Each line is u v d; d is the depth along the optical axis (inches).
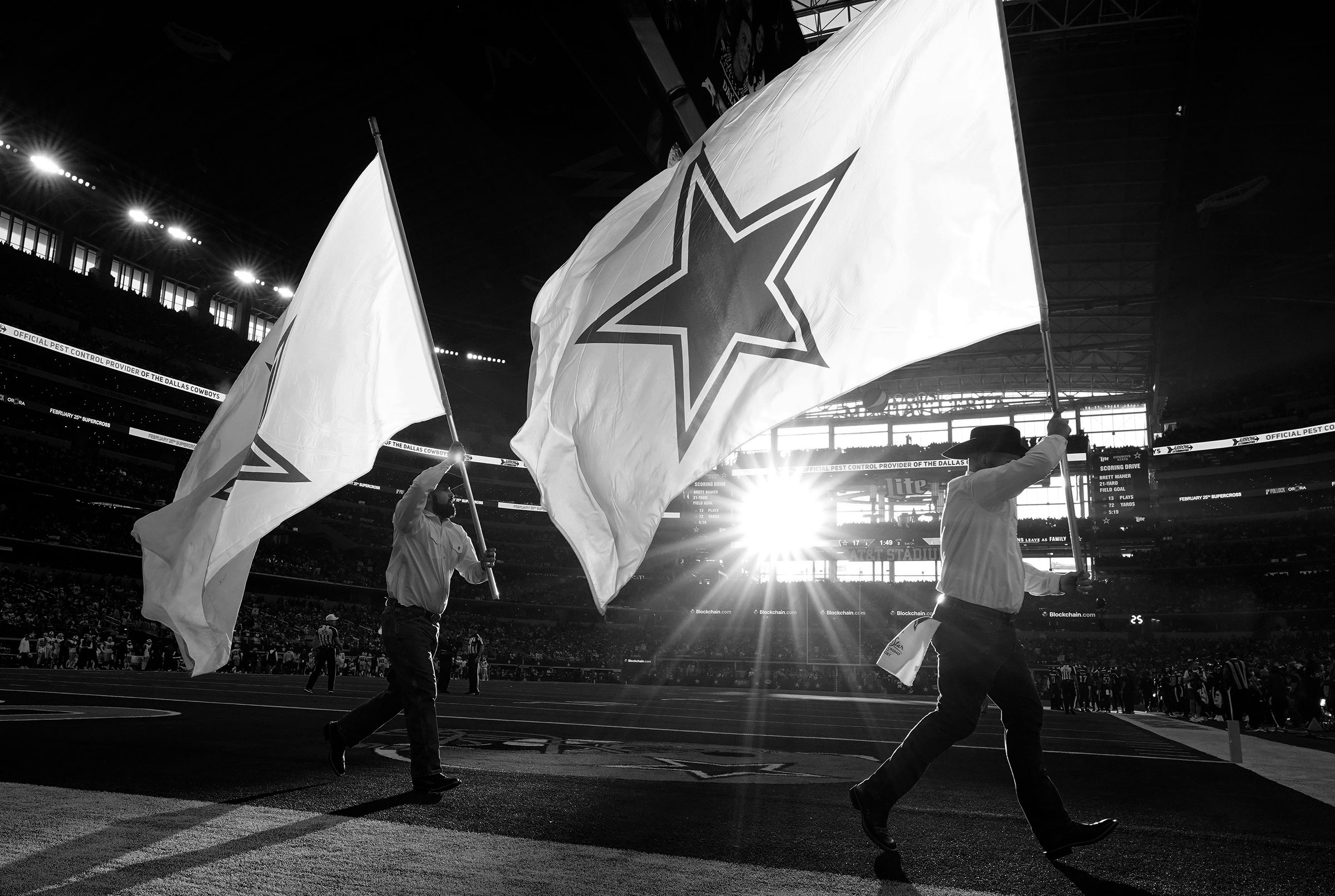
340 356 253.6
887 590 2164.1
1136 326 2210.9
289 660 1523.1
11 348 1723.7
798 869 125.6
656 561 2394.2
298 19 1240.2
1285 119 1396.4
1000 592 144.3
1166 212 1708.9
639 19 966.4
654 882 114.2
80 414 1825.8
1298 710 791.7
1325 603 1958.7
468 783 202.2
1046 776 143.1
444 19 1060.5
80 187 1699.1
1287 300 1860.2
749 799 191.0
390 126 1529.3
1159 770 303.7
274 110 1477.6
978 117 190.9
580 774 227.3
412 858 124.1
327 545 2226.9
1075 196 1738.4
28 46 1295.5
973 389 2647.6
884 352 186.1
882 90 200.2
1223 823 184.9
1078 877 128.5
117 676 925.8
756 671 1918.1
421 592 196.7
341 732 204.4
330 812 158.9
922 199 191.3
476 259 1948.8
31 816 144.5
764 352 195.5
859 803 135.2
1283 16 1197.7
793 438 2773.1
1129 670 1191.6
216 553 238.5
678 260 207.2
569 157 1263.5
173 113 1462.8
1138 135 1542.8
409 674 191.6
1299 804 218.1
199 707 444.5
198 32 1256.2
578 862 124.3
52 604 1509.6
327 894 104.4
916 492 2242.9
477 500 2591.0
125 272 2036.2
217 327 2146.9
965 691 140.4
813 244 197.6
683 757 282.5
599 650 2182.6
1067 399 2583.7
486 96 1162.6
